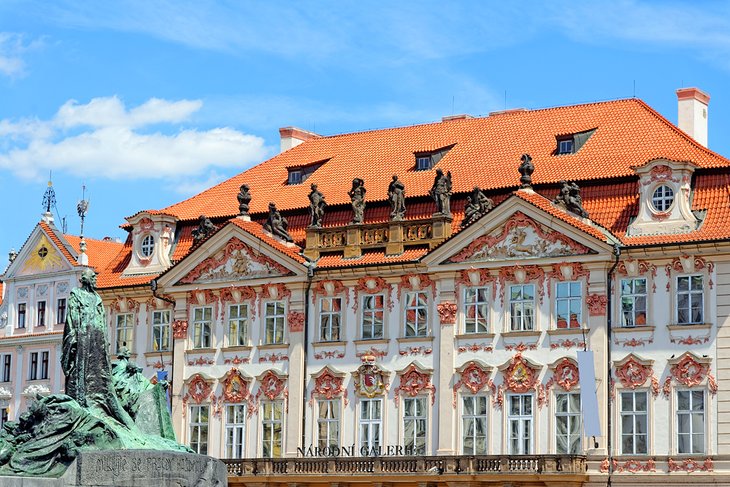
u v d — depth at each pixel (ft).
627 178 305.12
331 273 326.03
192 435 340.59
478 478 299.79
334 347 325.62
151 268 355.97
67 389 196.34
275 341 332.80
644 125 321.11
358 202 329.93
